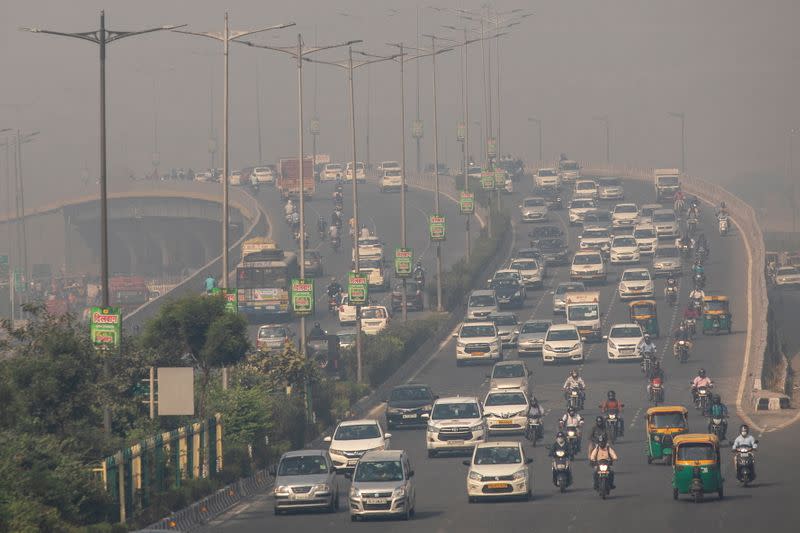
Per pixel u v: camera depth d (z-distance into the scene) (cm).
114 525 11456
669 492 13650
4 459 11494
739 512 11994
